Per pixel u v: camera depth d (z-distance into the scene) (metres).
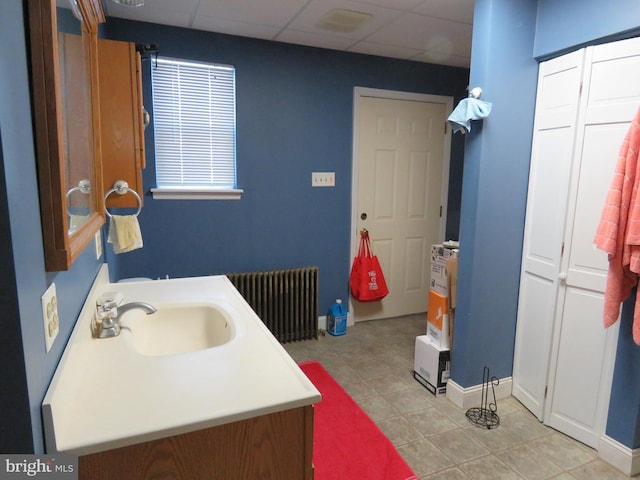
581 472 1.85
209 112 2.99
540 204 2.19
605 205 1.74
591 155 1.90
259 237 3.25
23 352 0.66
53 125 0.74
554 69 2.08
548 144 2.12
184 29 2.80
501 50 2.08
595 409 1.97
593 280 1.92
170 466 0.86
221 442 0.89
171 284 1.83
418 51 3.29
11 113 0.63
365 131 3.52
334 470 1.85
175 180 2.98
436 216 3.94
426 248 3.96
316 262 3.49
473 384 2.35
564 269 2.04
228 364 1.08
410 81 3.60
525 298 2.32
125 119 1.71
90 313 1.25
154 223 2.92
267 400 0.92
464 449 2.01
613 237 1.69
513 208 2.26
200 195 3.01
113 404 0.89
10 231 0.62
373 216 3.67
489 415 2.28
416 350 2.69
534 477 1.82
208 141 3.02
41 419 0.73
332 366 2.90
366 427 2.17
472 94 2.08
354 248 3.62
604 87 1.83
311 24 2.70
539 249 2.20
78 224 1.08
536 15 2.13
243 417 0.89
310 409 0.96
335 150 3.41
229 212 3.12
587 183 1.92
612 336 1.87
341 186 3.48
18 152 0.65
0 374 0.65
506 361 2.42
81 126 1.17
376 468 1.87
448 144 3.85
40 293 0.75
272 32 2.87
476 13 2.11
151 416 0.85
